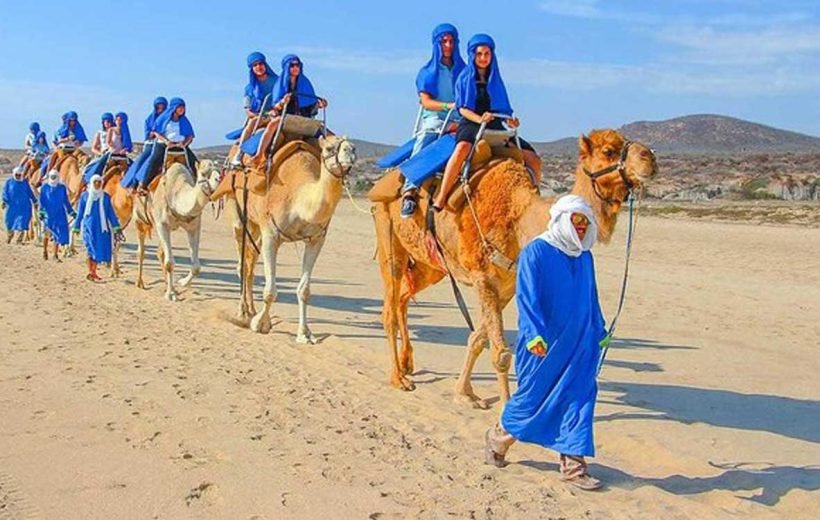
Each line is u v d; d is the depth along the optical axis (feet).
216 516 20.38
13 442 25.08
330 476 22.77
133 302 49.55
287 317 45.39
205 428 26.58
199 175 48.37
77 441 25.23
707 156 325.83
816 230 95.04
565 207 21.30
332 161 37.14
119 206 61.05
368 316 46.29
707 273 64.54
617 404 29.71
